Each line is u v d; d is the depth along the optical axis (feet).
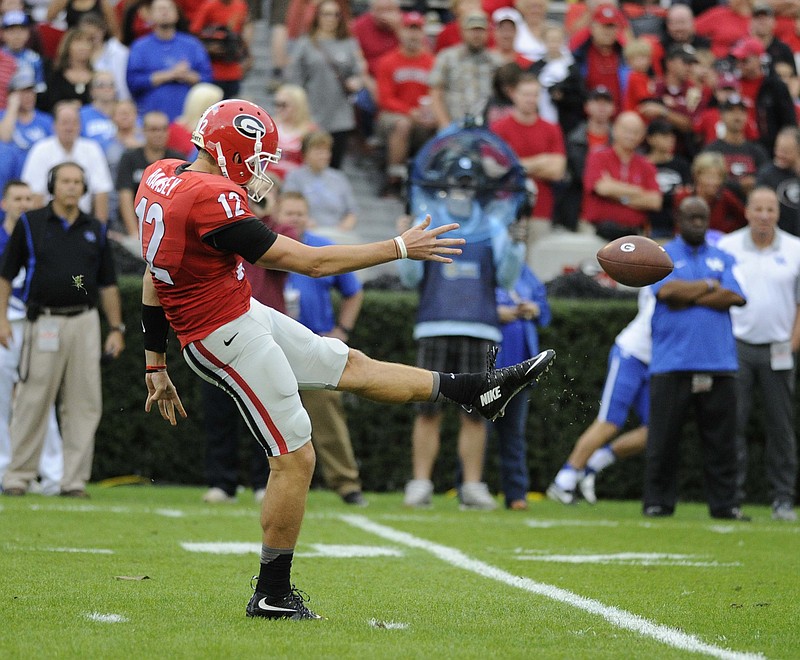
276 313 59.72
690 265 113.91
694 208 113.50
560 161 155.22
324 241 115.24
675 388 115.03
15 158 141.18
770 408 121.19
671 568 78.64
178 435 136.15
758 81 166.30
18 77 143.23
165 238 55.47
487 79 162.09
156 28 160.76
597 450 129.80
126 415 135.33
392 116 169.37
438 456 139.44
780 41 179.11
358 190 173.68
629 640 54.08
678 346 114.52
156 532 90.89
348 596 64.95
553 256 152.87
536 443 139.85
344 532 95.14
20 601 60.29
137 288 133.80
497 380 61.93
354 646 50.93
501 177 116.57
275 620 56.85
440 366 114.32
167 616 57.36
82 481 114.93
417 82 169.78
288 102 153.48
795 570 79.10
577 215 159.33
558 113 165.17
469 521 105.50
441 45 179.01
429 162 117.19
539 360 62.23
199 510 107.65
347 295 119.24
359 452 138.31
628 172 154.10
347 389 60.85
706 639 54.75
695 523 109.29
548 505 128.06
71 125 134.31
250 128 57.57
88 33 157.79
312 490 137.08
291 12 180.24
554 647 52.21
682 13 177.06
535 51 179.32
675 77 167.22
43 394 112.98
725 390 115.14
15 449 114.11
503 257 114.62
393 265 158.40
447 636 54.34
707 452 116.67
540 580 72.33
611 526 104.27
